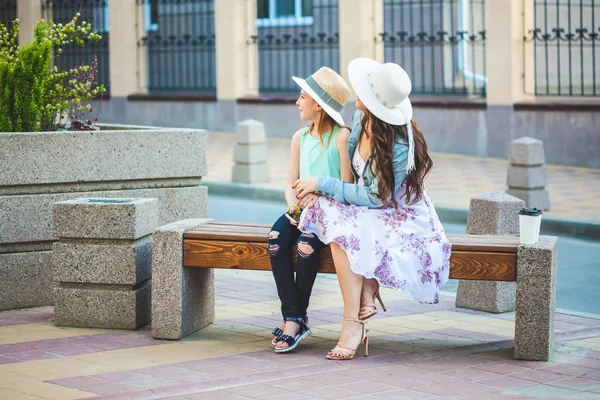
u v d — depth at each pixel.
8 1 29.08
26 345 6.88
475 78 21.45
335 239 6.50
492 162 19.77
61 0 28.14
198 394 5.65
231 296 8.80
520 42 19.94
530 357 6.54
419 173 6.60
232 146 22.95
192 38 27.69
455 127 20.94
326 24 25.47
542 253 6.46
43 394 5.63
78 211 7.33
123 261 7.31
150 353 6.67
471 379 6.05
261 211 15.18
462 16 22.02
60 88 9.60
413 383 5.94
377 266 6.50
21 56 8.65
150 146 8.50
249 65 25.16
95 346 6.87
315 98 6.76
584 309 8.81
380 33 22.25
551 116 19.33
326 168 6.84
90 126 9.84
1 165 7.92
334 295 8.92
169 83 28.80
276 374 6.12
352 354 6.56
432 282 6.59
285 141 23.61
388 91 6.47
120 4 27.19
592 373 6.22
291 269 6.79
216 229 7.12
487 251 6.60
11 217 8.02
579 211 14.05
